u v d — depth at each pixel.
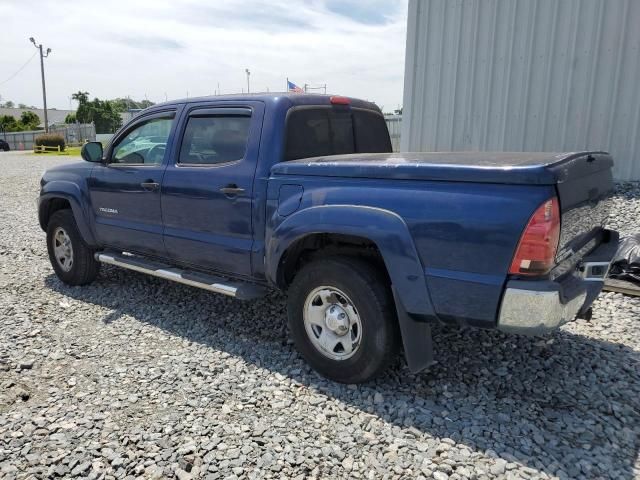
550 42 8.00
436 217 2.87
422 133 9.48
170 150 4.51
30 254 7.19
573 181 2.86
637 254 5.00
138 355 3.95
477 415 3.06
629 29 7.41
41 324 4.58
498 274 2.72
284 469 2.62
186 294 5.33
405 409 3.13
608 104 7.73
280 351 3.98
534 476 2.53
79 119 84.00
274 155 3.79
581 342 4.00
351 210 3.17
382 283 3.24
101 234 5.21
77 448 2.80
